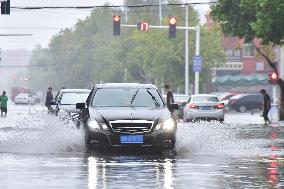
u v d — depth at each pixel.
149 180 25.56
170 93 69.75
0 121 81.88
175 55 145.12
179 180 25.61
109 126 36.03
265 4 73.88
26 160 32.69
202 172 28.19
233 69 179.50
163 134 36.09
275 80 86.75
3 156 34.72
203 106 79.88
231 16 85.06
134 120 36.03
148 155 35.50
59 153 36.41
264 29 74.62
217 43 146.62
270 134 56.00
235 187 23.86
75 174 27.30
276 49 125.31
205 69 146.00
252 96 129.75
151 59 152.25
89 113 37.16
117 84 40.22
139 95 39.12
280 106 85.75
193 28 110.75
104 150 37.38
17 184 24.38
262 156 35.50
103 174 27.33
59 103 56.41
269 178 26.34
